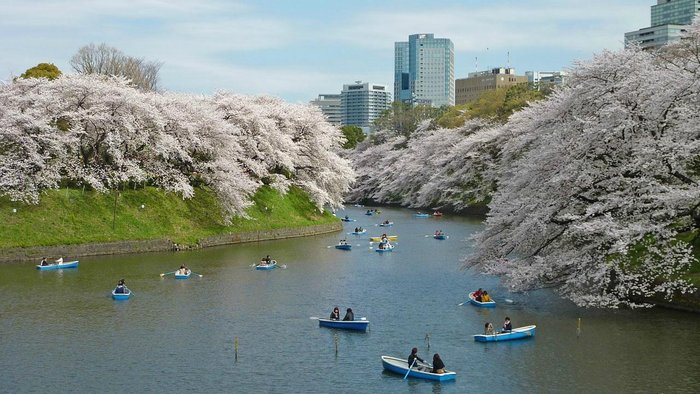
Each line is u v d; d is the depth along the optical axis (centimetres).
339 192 11425
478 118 14800
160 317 4869
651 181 4588
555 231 5100
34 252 6856
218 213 8781
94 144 8044
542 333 4378
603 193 4925
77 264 6625
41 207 7369
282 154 9831
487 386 3547
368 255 7775
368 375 3744
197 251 7806
